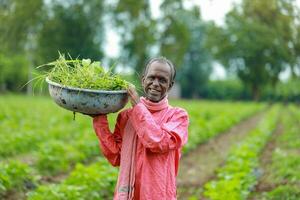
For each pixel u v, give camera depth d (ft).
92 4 189.47
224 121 87.40
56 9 183.62
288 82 250.37
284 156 44.65
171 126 14.73
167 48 193.67
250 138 61.16
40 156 38.58
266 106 201.87
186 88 294.46
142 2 184.44
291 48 101.14
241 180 33.45
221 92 282.36
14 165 31.48
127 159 14.96
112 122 49.80
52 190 26.63
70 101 14.67
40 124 66.18
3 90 178.91
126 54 195.11
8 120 65.31
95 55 195.00
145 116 14.32
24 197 29.40
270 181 37.01
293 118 109.50
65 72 15.17
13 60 175.83
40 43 181.37
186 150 52.29
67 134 59.00
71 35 186.60
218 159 50.60
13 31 154.10
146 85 15.02
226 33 223.30
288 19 90.74
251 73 224.33
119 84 14.79
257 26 159.33
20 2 155.02
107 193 30.66
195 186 36.88
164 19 192.24
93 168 32.83
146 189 14.70
